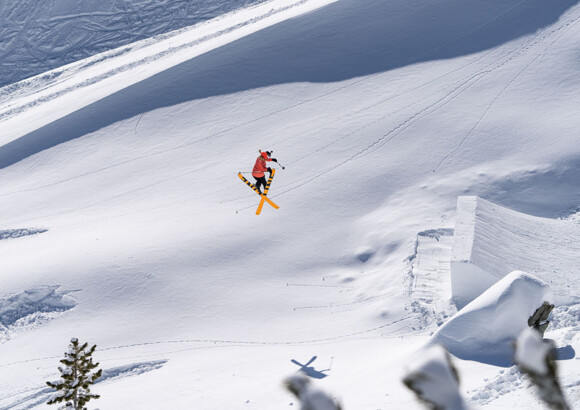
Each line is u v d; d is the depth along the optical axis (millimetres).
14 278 48719
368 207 54250
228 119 74938
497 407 13922
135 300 45031
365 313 40438
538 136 59719
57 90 108375
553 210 51438
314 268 47375
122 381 35250
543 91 66688
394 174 57969
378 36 84188
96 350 40156
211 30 121125
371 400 20406
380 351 32156
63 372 23141
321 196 56438
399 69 76750
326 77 78688
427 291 41594
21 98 118875
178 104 79812
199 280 46625
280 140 67688
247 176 62750
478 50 76750
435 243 47656
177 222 55594
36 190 69938
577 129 59750
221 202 58625
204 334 40562
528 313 24000
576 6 80500
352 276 45844
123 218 59344
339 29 87375
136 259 49375
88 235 55812
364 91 74062
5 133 87750
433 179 56469
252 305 43500
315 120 70312
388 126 65750
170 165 68625
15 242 58281
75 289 46719
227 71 84312
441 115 65812
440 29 82625
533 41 75625
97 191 67062
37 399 34562
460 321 24594
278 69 82125
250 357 34719
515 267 39312
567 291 36406
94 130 79000
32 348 41406
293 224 53000
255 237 51500
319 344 36969
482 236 41594
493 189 53844
